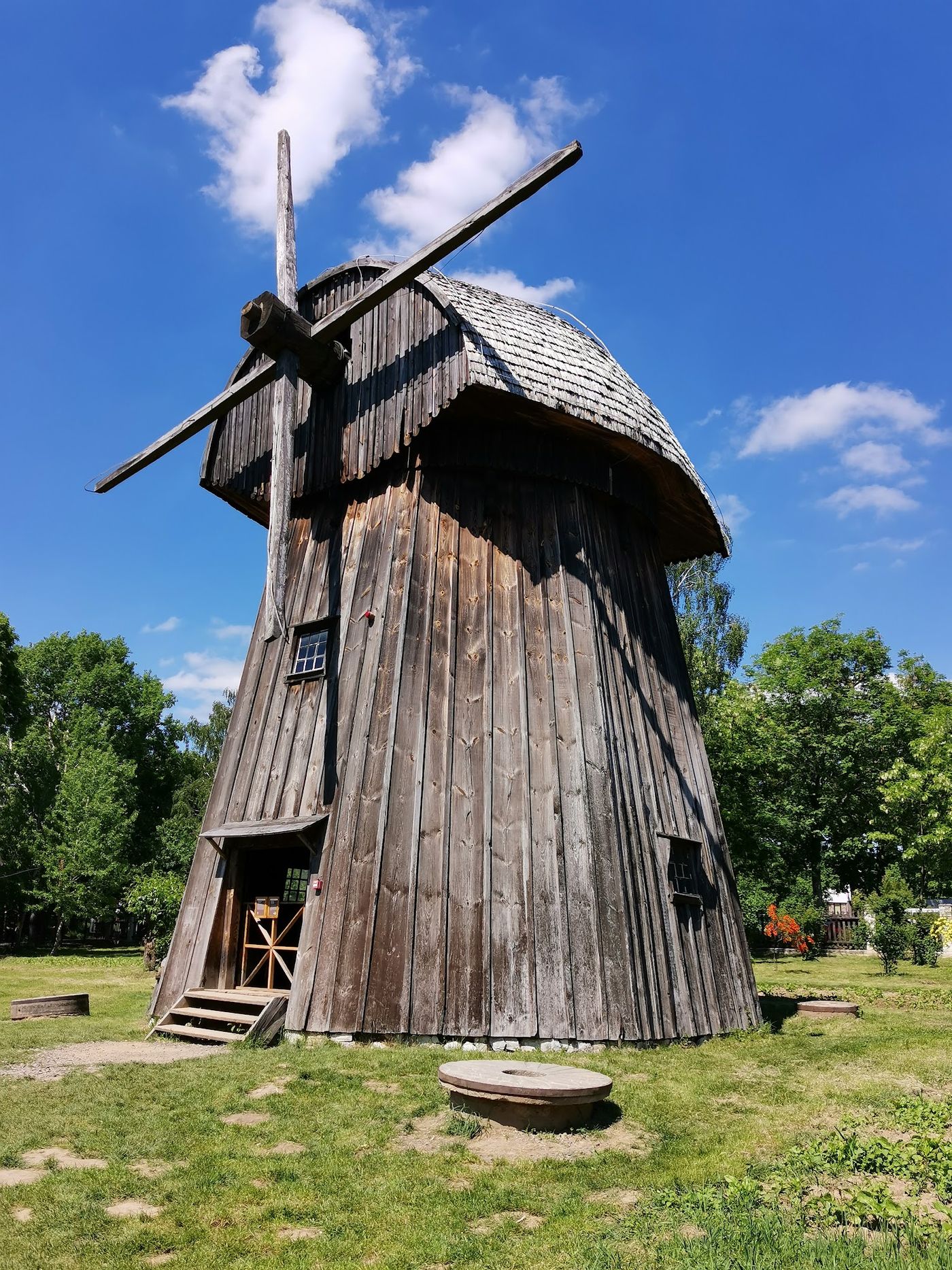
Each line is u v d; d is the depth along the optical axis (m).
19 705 33.53
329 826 11.49
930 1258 4.52
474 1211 5.68
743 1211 5.39
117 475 15.15
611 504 14.29
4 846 35.53
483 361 12.02
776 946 31.95
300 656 13.50
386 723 11.62
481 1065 8.16
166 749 46.78
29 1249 5.11
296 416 14.70
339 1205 5.78
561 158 10.97
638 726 13.01
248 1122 7.39
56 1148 6.72
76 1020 12.79
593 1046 10.12
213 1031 11.22
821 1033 12.16
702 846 13.41
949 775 26.52
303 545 14.27
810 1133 7.23
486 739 11.66
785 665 38.91
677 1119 7.67
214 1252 5.16
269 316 12.98
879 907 32.50
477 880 10.92
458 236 11.80
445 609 12.36
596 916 10.69
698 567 39.00
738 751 29.33
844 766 37.22
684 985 11.58
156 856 38.69
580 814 11.23
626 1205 5.79
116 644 45.62
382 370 13.35
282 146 15.31
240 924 12.60
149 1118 7.38
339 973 10.58
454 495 13.03
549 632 12.42
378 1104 7.83
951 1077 9.25
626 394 13.79
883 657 38.53
